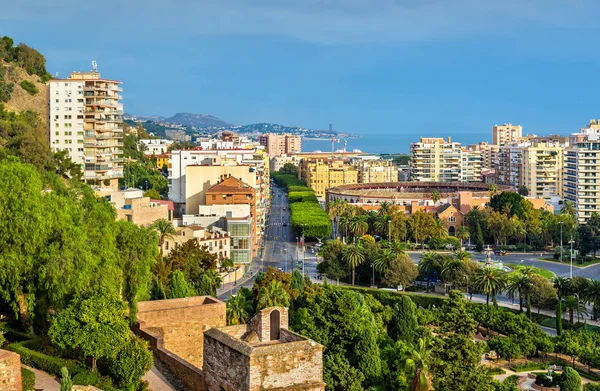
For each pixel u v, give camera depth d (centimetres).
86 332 7650
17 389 6875
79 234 8688
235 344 5497
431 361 10700
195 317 9419
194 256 18100
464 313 11106
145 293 10069
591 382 14962
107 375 7812
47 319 8838
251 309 14175
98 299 7794
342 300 11700
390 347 12862
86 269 8506
